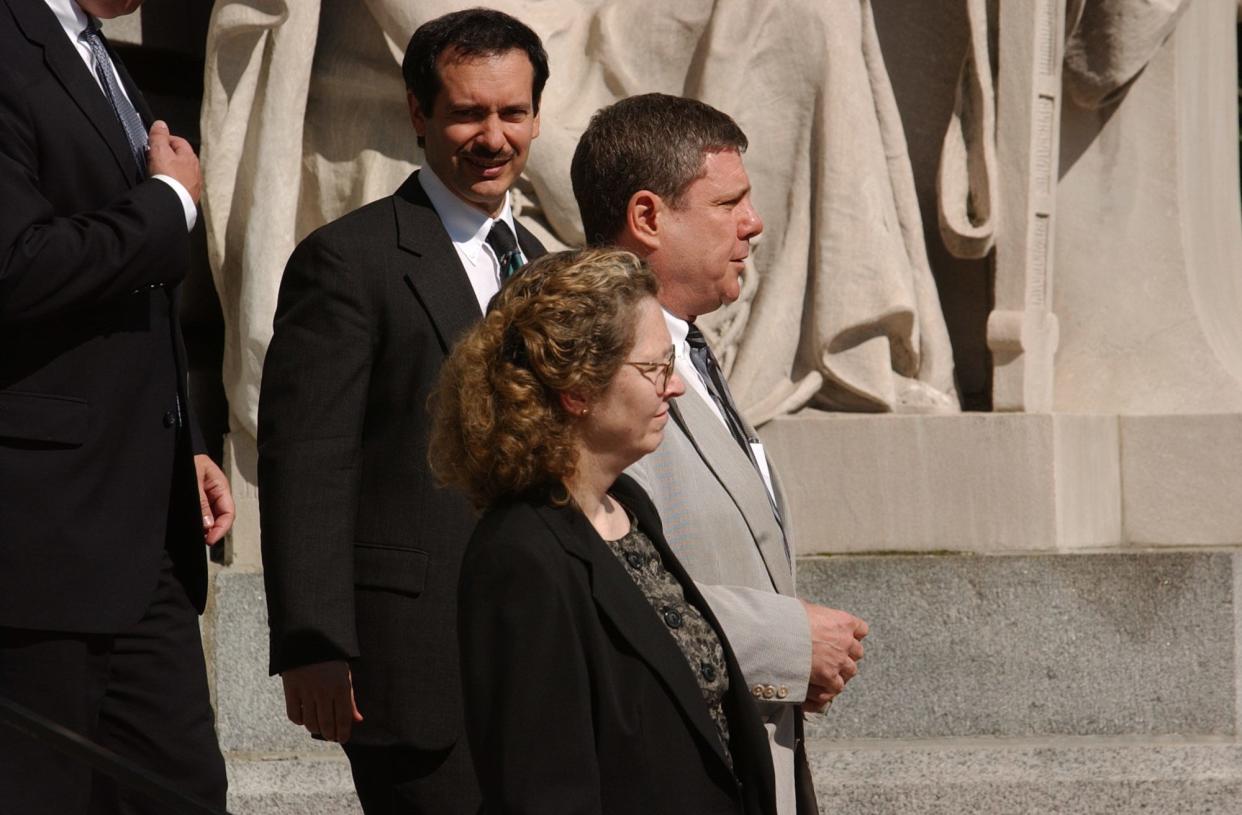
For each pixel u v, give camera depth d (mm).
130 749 8352
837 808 11578
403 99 13492
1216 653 12305
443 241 8445
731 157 7469
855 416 13312
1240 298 15789
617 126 7477
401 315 8180
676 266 7398
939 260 14641
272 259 12938
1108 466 13977
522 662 5316
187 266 8156
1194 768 11734
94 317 8133
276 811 11578
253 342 12859
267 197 13008
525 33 8688
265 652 12250
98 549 8062
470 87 8484
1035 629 12367
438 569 8102
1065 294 15055
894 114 14148
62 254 7594
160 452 8406
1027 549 12930
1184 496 14078
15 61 7895
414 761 8078
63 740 6539
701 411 7129
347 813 11586
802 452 13336
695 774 5574
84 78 8148
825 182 13633
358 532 8188
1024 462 12938
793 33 13688
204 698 8648
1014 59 14094
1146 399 14742
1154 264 14977
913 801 11562
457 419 5773
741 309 13727
